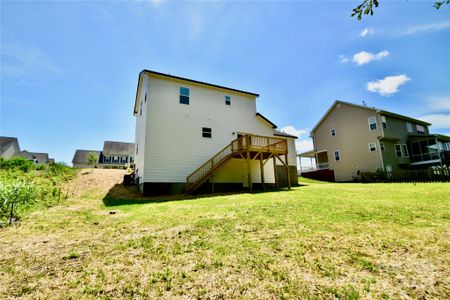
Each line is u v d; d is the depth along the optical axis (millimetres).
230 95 15312
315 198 7438
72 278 2504
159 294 2123
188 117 13336
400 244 3094
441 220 4207
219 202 7328
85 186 11508
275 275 2383
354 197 7566
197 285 2252
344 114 25547
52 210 6512
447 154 20828
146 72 12547
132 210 6574
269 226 4137
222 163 13008
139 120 15586
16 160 13359
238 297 2021
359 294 1986
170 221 4824
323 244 3188
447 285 2082
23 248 3486
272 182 16219
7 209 5777
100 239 3863
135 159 16906
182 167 12555
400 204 5855
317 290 2080
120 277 2484
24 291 2258
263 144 14086
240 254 2951
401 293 1989
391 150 22734
